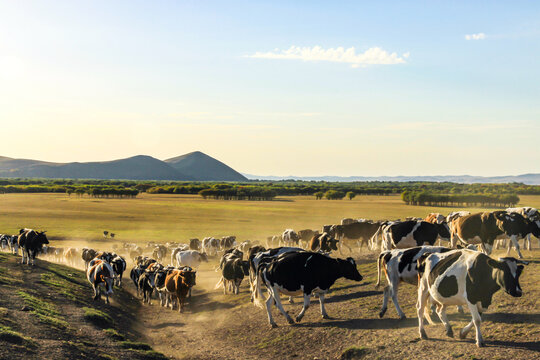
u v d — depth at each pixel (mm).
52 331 14578
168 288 22438
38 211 94000
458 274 11773
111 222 74750
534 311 13406
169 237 57188
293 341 14891
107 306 20859
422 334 12969
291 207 115312
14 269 25422
